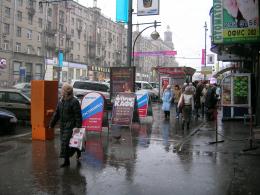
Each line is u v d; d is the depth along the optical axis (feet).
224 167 29.53
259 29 44.06
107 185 24.73
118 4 64.95
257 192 23.20
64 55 275.18
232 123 60.13
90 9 314.76
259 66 53.98
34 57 235.40
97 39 325.01
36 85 42.37
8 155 33.83
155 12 66.03
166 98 67.72
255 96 60.90
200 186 24.44
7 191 23.31
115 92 59.88
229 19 45.19
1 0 208.13
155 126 56.44
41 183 25.12
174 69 114.32
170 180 25.86
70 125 30.25
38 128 42.47
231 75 61.77
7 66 213.25
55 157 33.22
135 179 26.13
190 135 46.62
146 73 362.33
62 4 268.62
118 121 52.34
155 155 34.30
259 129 39.65
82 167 29.58
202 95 72.69
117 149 37.11
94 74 290.76
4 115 48.26
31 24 237.04
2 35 210.38
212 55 164.35
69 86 30.58
